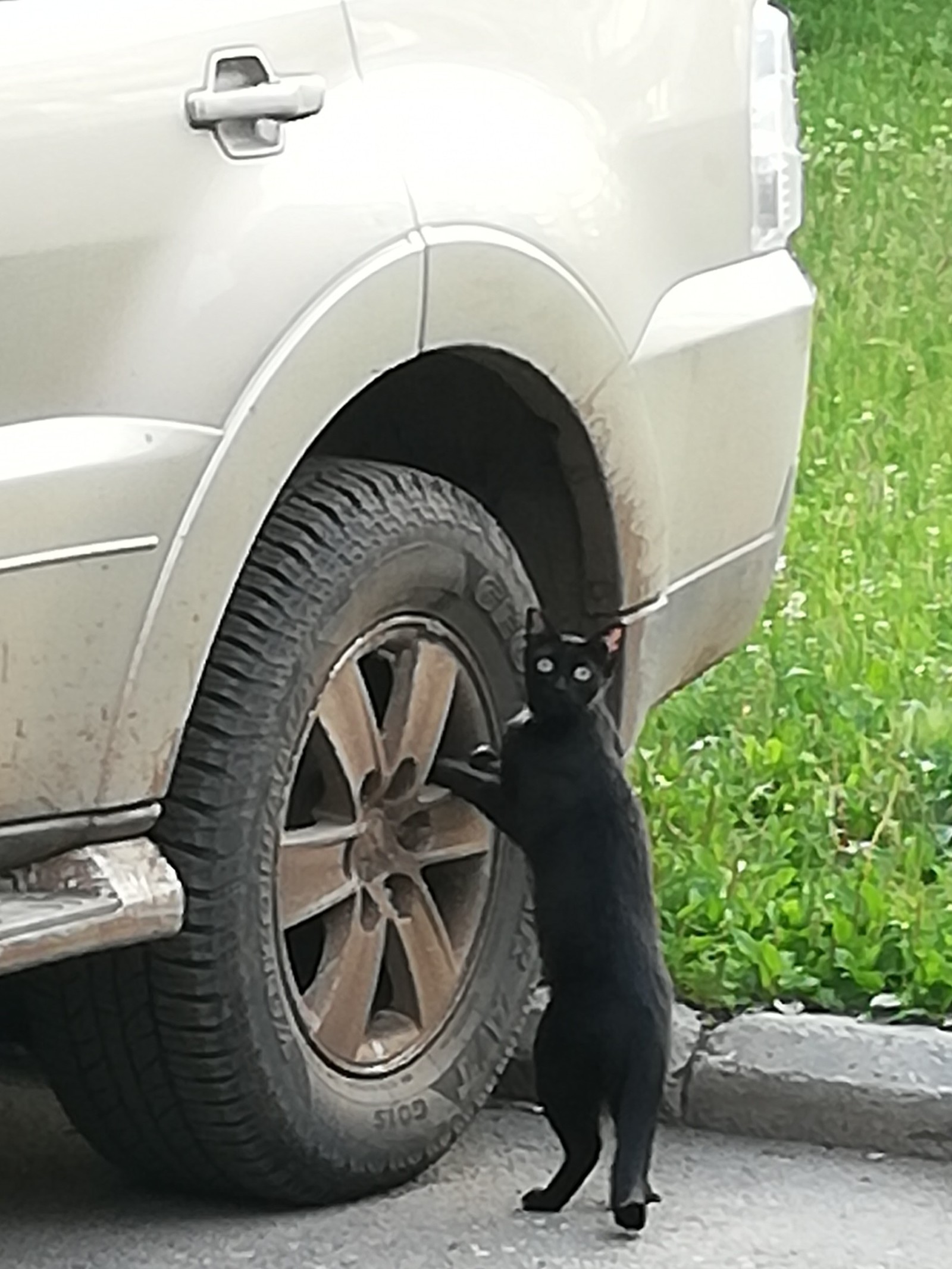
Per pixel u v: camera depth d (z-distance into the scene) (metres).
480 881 4.33
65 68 3.69
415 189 4.02
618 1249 4.11
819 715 5.90
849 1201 4.26
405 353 4.01
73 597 3.68
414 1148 4.21
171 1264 4.04
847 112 14.62
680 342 4.48
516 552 4.33
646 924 4.12
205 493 3.78
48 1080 4.20
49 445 3.66
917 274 10.93
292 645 3.98
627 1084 4.08
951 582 6.85
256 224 3.83
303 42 3.94
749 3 4.74
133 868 3.79
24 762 3.68
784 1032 4.49
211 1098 3.99
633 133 4.42
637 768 5.55
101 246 3.70
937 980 4.61
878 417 8.60
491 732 4.33
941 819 5.40
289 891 4.04
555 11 4.33
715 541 4.68
